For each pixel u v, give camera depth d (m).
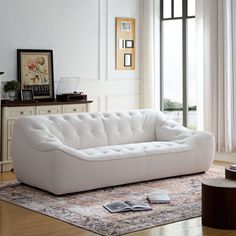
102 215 6.95
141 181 8.22
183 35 10.55
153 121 9.14
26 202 7.41
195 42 10.09
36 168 7.83
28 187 8.06
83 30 10.14
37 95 9.64
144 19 10.78
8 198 7.58
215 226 6.62
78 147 8.34
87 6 10.17
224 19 9.65
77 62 10.10
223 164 9.50
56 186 7.57
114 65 10.56
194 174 8.73
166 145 8.52
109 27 10.45
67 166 7.58
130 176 8.06
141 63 10.88
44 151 7.69
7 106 8.96
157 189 7.93
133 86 10.81
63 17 9.91
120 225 6.66
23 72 9.52
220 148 9.79
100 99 10.41
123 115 8.94
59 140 8.08
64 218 6.87
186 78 10.56
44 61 9.71
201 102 10.05
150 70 10.77
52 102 9.37
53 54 9.84
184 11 10.52
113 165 7.90
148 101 10.81
